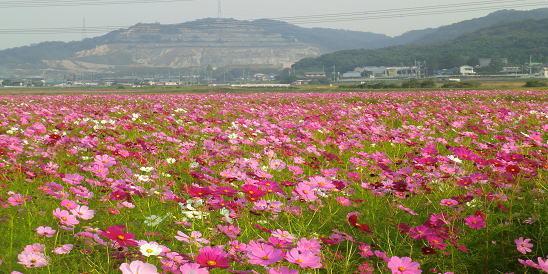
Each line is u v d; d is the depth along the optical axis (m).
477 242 3.56
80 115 10.37
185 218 3.63
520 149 5.99
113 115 12.27
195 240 2.95
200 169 5.25
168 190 4.34
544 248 3.34
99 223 3.80
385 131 8.32
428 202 4.22
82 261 3.14
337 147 7.08
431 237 2.97
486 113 12.21
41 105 16.31
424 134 8.57
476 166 4.96
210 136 7.92
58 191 4.18
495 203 4.05
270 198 4.22
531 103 18.20
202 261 2.19
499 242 3.55
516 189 4.15
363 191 4.77
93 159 5.79
